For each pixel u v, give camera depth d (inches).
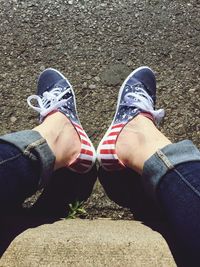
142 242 22.0
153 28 31.2
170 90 30.0
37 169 24.6
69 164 27.5
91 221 26.9
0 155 24.0
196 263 23.6
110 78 30.2
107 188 28.4
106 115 29.5
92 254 21.3
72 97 29.1
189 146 24.4
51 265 20.8
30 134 24.8
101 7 31.6
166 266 21.0
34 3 31.7
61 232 23.2
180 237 23.5
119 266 20.9
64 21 31.4
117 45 30.9
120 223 26.6
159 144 26.2
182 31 31.2
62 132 27.3
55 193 28.3
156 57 30.7
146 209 28.0
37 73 30.5
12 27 31.4
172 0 31.7
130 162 27.0
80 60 30.6
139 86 29.0
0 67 30.5
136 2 31.6
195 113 29.6
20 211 27.7
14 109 29.8
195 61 30.6
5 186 24.0
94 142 29.2
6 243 24.2
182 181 23.5
